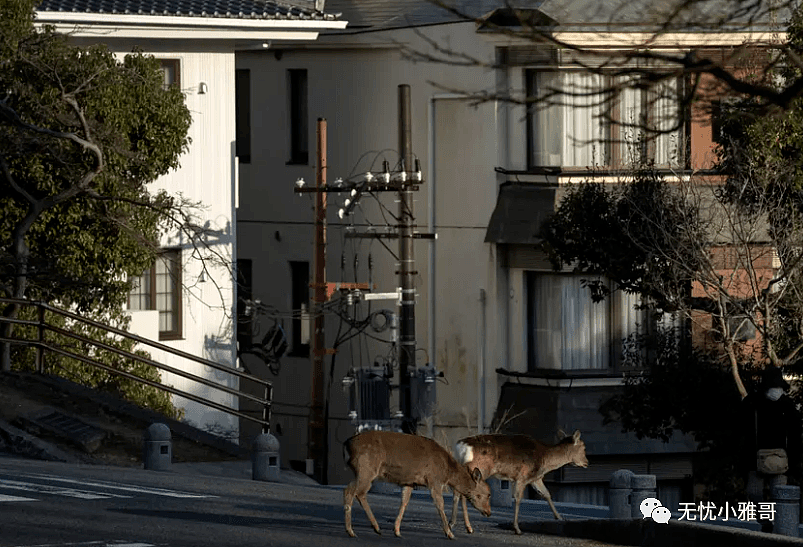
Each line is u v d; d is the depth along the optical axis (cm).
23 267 4253
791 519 2369
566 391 5259
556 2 5078
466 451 2328
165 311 5141
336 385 6125
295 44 5941
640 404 4431
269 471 3400
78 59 4325
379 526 2366
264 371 6306
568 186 4769
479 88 5419
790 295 4159
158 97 4512
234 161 5284
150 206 4391
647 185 4341
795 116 3984
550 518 2803
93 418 3728
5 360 4191
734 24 1822
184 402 5159
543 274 5378
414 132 5753
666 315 5231
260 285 6350
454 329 5669
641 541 2266
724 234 4766
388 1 5912
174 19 4931
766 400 2388
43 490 2639
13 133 4181
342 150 6047
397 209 5831
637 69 1681
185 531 2200
